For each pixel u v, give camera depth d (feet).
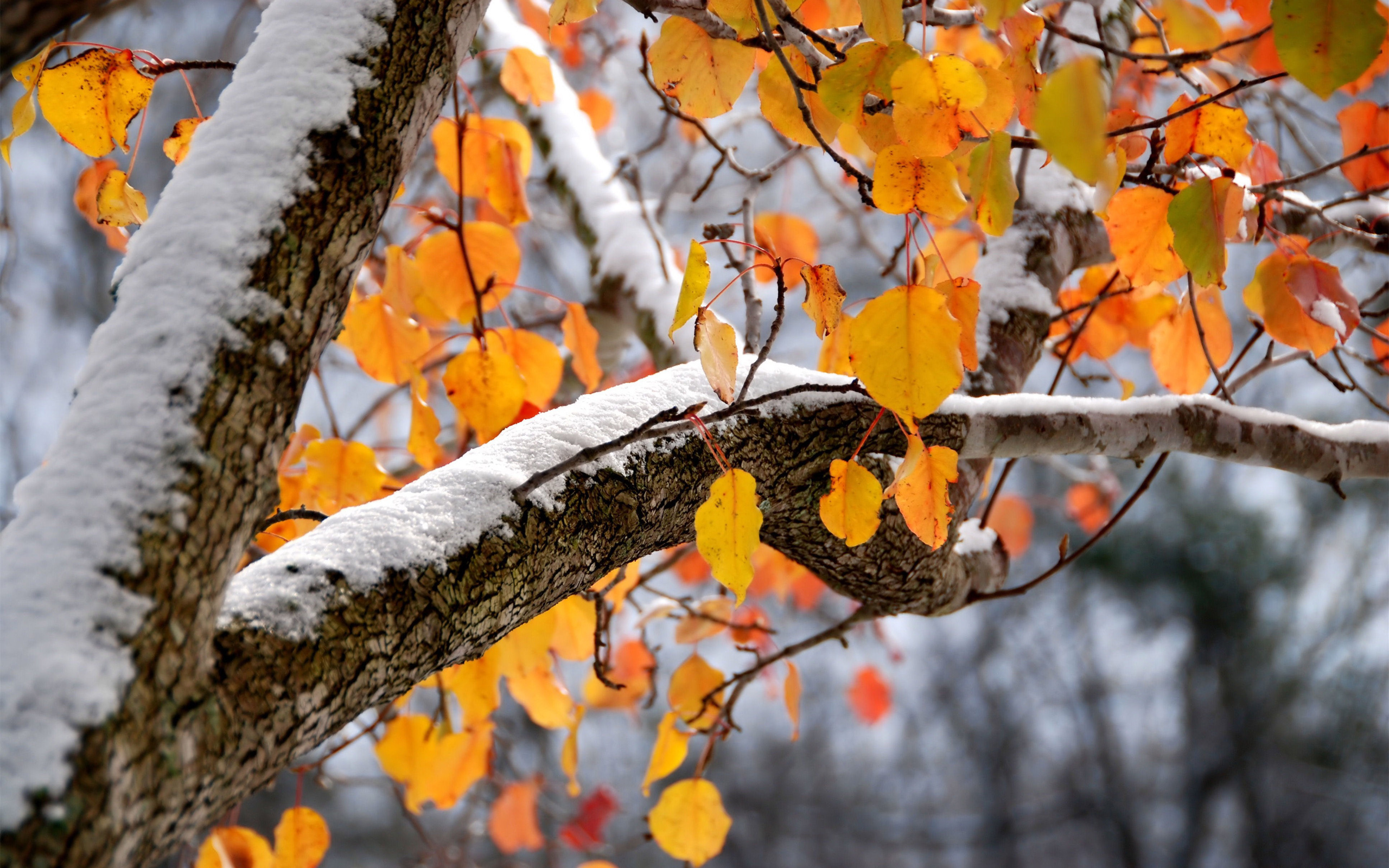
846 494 3.80
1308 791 20.95
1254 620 22.09
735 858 23.50
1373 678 21.01
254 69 3.58
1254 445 4.26
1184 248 3.84
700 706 4.76
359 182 3.54
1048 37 4.62
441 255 4.69
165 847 3.27
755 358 4.08
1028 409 4.17
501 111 7.95
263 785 3.40
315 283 3.49
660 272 5.85
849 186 7.48
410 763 4.72
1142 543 22.77
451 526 3.65
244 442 3.39
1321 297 4.05
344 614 3.49
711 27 3.84
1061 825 25.12
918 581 4.34
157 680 3.25
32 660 3.19
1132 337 4.83
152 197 12.50
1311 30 3.51
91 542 3.26
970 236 5.01
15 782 3.14
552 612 4.50
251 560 4.99
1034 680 26.22
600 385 6.79
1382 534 20.65
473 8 3.73
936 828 25.14
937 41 4.96
